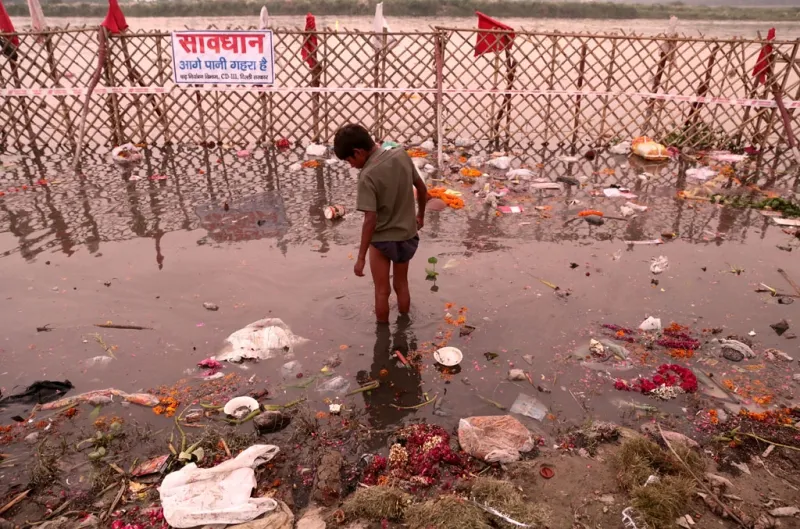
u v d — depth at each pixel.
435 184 8.11
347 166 8.96
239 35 9.08
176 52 9.20
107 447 3.41
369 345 4.43
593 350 4.31
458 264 5.71
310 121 11.91
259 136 10.81
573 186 8.09
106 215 6.93
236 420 3.62
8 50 9.05
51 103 12.12
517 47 9.57
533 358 4.26
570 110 9.92
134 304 4.97
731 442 3.41
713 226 6.71
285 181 8.25
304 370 4.13
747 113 9.59
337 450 3.39
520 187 8.01
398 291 4.67
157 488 3.11
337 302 5.00
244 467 3.16
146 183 8.07
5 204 7.20
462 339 4.49
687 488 2.94
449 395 3.88
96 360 4.20
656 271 5.53
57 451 3.38
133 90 9.35
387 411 3.73
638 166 9.05
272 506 2.93
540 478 3.15
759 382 3.97
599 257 5.88
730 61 9.27
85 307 4.91
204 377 4.05
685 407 3.74
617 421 3.63
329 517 2.91
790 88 9.29
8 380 3.99
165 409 3.72
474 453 3.32
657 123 9.93
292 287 5.26
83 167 8.75
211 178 8.32
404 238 4.26
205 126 10.75
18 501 3.03
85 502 3.03
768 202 7.29
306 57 9.52
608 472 3.19
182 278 5.42
